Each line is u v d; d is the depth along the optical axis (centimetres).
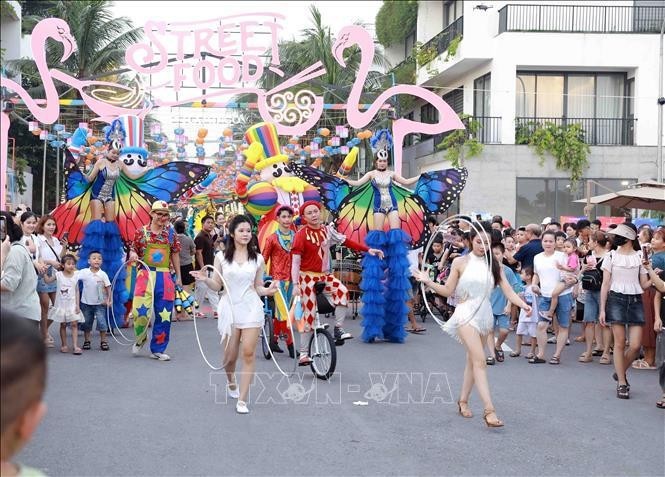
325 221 1627
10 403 206
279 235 1155
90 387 918
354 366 1091
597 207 2739
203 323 1598
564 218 2106
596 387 970
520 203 2731
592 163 2725
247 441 694
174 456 645
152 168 1512
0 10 3372
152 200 1496
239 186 1455
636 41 2733
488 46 2797
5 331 208
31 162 3850
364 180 1403
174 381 960
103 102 1706
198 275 820
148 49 1736
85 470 604
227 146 2506
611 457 662
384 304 1337
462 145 2720
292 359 1149
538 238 1316
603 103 2808
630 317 904
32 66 3203
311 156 2306
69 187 1427
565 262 1144
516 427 760
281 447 676
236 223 811
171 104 1762
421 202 1455
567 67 2770
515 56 2745
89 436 703
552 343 1380
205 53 1766
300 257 1015
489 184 2727
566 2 2811
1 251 818
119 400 849
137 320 1119
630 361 913
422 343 1346
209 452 657
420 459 648
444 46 3133
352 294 1709
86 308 1209
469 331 763
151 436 705
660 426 771
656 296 937
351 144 2008
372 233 1361
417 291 1622
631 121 2780
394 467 624
